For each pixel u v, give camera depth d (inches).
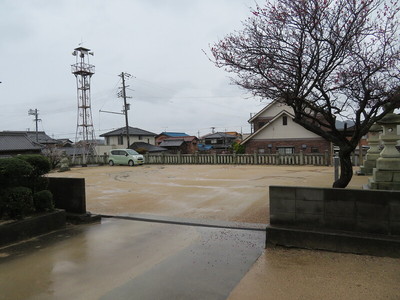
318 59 180.4
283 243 164.2
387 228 145.9
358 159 714.2
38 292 123.3
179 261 151.9
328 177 470.0
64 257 161.5
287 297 114.0
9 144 828.0
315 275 130.8
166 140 1782.7
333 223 156.6
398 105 177.8
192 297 116.2
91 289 124.6
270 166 738.8
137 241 185.6
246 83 207.6
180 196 340.5
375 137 443.5
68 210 243.0
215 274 135.7
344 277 127.6
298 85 185.8
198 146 1850.4
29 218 198.7
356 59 176.1
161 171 695.1
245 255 157.5
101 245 179.9
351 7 167.0
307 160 729.0
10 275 140.1
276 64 189.9
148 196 347.3
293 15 172.9
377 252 145.1
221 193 353.1
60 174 681.0
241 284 125.7
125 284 128.1
